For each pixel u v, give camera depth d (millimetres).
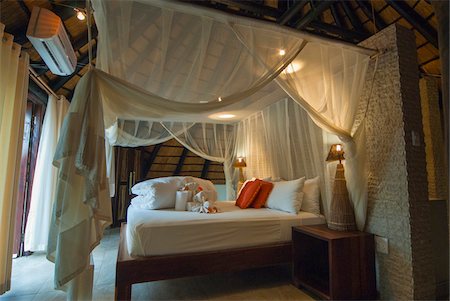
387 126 2291
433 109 3254
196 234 2307
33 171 3697
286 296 2316
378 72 2389
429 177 3129
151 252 2160
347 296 2135
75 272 1519
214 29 1913
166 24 1783
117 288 2008
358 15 3445
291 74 2207
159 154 6293
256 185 3289
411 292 2033
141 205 3080
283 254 2537
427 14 2984
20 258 3326
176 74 2004
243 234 2459
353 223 2412
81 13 2293
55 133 3789
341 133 2350
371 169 2400
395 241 2166
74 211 1581
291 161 3406
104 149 1679
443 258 2387
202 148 4719
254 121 4238
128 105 1942
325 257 2631
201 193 3029
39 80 3242
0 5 2332
